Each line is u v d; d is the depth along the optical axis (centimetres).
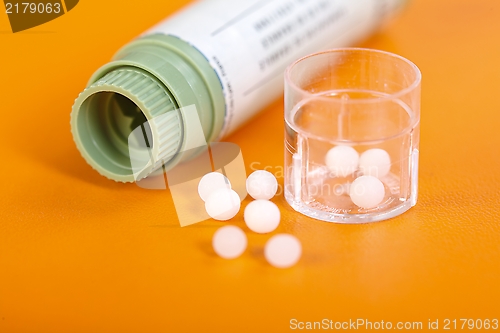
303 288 12
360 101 13
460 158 15
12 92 17
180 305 12
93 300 12
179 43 14
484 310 12
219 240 13
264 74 15
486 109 16
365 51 14
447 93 16
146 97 13
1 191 14
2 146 15
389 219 13
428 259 13
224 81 14
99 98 14
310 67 14
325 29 16
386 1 17
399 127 13
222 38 14
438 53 17
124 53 14
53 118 16
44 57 18
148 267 13
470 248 13
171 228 13
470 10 19
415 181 14
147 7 19
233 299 12
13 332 12
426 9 19
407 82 14
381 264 13
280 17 15
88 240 13
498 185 14
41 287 13
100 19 19
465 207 14
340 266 13
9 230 14
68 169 15
